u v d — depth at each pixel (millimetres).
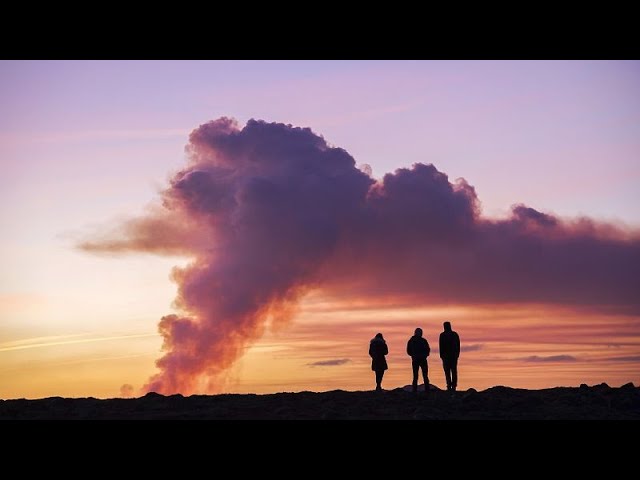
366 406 21844
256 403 22516
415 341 23531
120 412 21344
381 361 24891
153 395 23703
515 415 20938
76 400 23203
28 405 22516
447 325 23562
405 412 21141
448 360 23469
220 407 21938
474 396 22312
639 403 22078
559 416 20797
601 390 24016
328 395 23672
